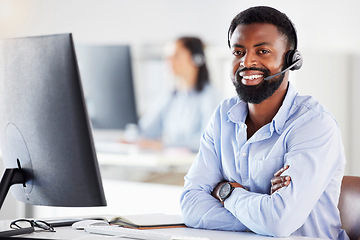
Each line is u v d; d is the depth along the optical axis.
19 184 2.00
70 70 1.75
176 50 5.41
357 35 4.64
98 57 5.75
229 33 2.36
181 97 5.39
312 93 4.49
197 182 2.41
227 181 2.42
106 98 5.74
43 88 1.80
